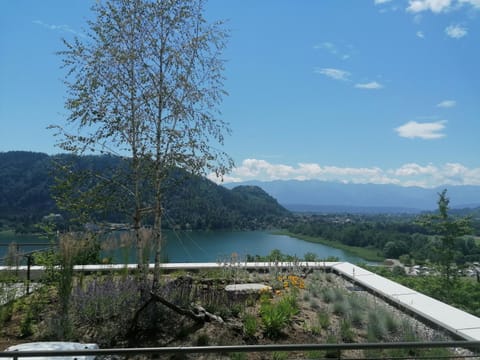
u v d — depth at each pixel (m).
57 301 6.83
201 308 6.40
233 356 5.03
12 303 6.75
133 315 6.13
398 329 6.20
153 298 5.96
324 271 11.05
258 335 5.85
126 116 6.96
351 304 7.41
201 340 5.60
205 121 7.24
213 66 7.32
